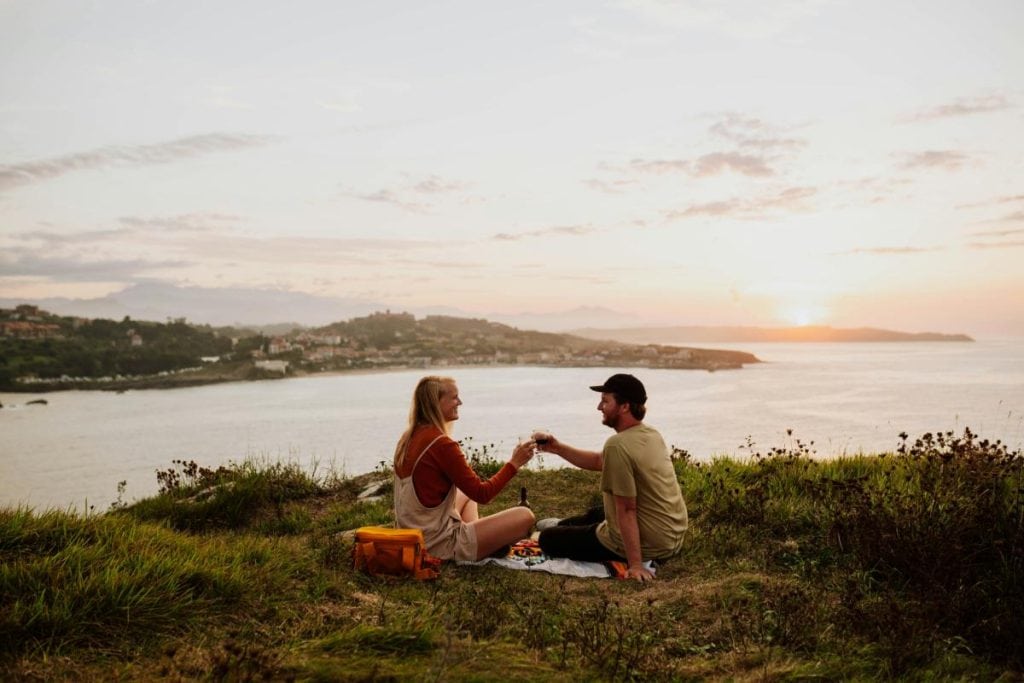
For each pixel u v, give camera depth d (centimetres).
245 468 846
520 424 12144
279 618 387
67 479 8062
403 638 349
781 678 329
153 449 10562
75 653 330
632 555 488
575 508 708
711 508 628
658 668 338
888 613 388
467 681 310
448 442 511
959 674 338
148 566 408
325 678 304
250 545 515
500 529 517
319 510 758
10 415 17750
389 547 479
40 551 434
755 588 451
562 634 377
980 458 598
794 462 753
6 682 298
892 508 524
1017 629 367
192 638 356
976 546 470
